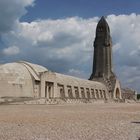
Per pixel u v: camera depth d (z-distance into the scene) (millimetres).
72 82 134375
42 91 102625
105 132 23500
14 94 90062
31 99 90188
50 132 23156
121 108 69875
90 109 62281
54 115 41281
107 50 197750
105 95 179750
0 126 26766
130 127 27328
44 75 104062
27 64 104375
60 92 121188
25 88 94625
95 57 198500
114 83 194250
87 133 22797
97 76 194250
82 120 33844
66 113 46281
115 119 35906
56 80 115250
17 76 92938
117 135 21906
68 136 21172
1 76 88375
